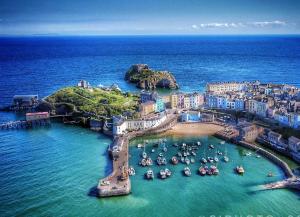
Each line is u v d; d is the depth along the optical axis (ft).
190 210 647.15
